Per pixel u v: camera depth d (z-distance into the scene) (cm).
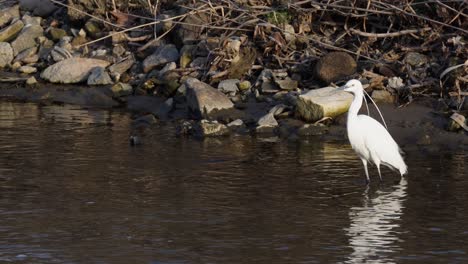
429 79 1942
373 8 2134
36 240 1170
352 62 1994
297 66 2059
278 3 2230
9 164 1570
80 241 1167
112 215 1280
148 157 1628
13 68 2338
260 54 2139
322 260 1102
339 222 1256
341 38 2136
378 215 1291
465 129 1755
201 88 1958
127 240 1173
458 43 1972
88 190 1410
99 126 1891
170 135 1812
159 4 2405
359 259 1106
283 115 1877
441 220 1268
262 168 1554
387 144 1492
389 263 1094
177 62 2195
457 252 1135
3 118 1959
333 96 1853
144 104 2067
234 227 1230
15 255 1113
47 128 1866
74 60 2259
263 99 1981
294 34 2105
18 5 2614
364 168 1545
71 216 1275
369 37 2077
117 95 2128
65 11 2559
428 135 1752
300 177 1500
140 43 2333
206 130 1803
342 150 1695
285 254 1123
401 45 2069
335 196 1391
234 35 2183
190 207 1322
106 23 2323
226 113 1925
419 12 2117
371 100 1745
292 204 1343
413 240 1180
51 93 2175
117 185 1441
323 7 2142
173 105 2022
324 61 1997
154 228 1223
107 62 2275
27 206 1322
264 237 1188
